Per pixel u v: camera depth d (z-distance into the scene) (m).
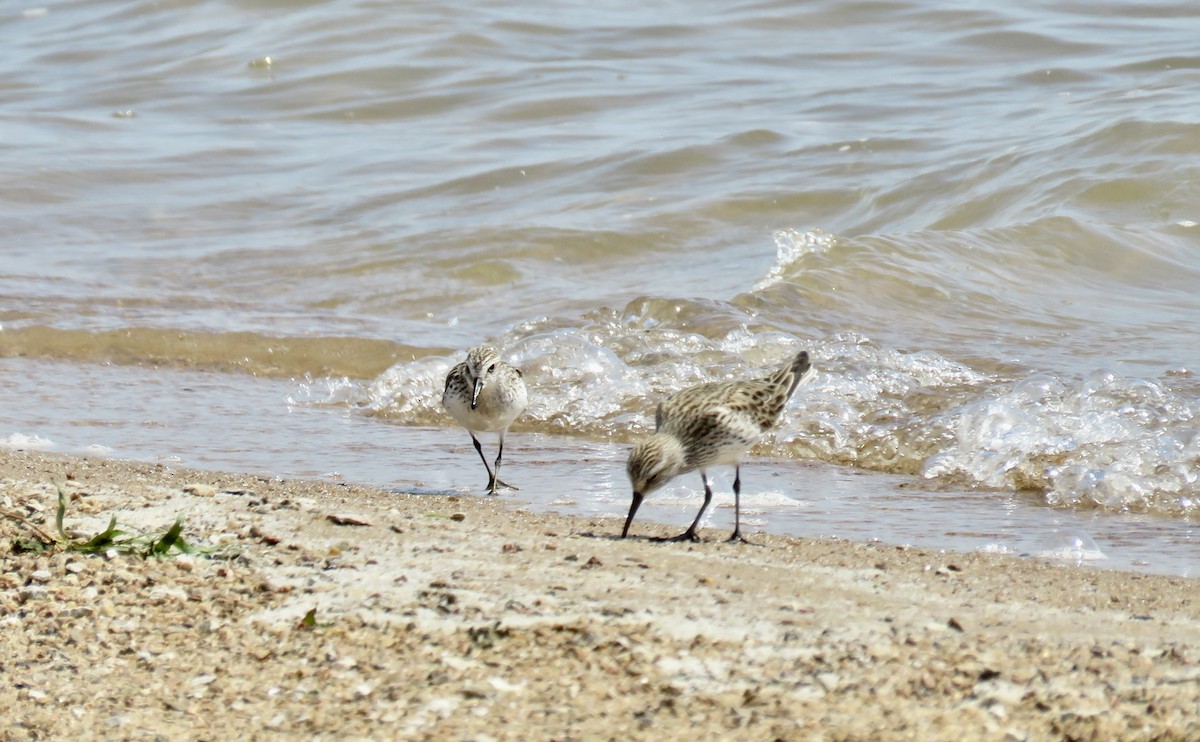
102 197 25.84
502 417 11.23
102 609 7.32
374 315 19.22
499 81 30.98
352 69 31.98
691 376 14.94
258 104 31.27
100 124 30.53
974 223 21.59
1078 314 17.47
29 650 6.88
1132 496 11.02
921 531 10.09
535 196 24.41
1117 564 9.16
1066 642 6.65
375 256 21.70
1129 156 22.39
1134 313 17.56
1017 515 10.66
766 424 9.63
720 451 9.38
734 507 10.82
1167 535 10.04
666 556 8.34
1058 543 9.69
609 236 21.84
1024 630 6.86
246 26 35.94
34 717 6.17
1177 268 19.41
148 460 12.33
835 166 24.39
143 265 21.84
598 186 24.59
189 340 17.56
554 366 15.09
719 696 6.05
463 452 13.01
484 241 21.86
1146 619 7.20
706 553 8.56
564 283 20.39
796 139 25.84
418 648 6.70
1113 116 24.30
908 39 31.69
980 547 9.59
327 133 29.31
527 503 10.81
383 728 5.91
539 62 32.06
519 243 21.70
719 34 33.00
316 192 25.61
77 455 12.34
